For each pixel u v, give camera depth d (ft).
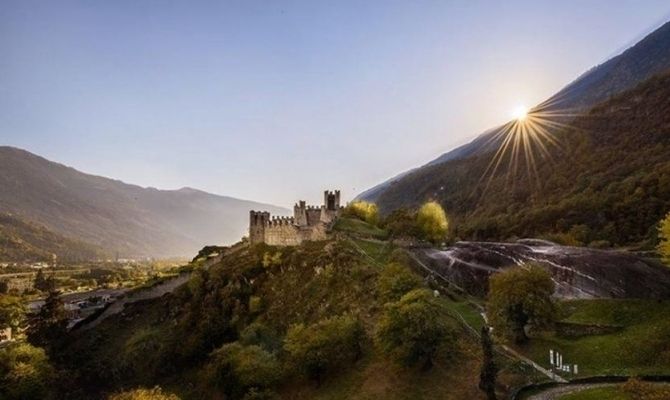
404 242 390.21
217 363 273.54
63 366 373.20
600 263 251.60
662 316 200.54
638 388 143.02
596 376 168.96
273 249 439.63
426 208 439.63
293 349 241.14
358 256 357.20
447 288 289.94
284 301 347.97
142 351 370.94
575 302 232.12
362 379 216.95
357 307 286.05
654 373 166.09
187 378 326.03
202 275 441.27
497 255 306.35
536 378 175.01
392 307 216.95
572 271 254.47
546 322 203.41
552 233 498.28
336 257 358.23
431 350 201.87
